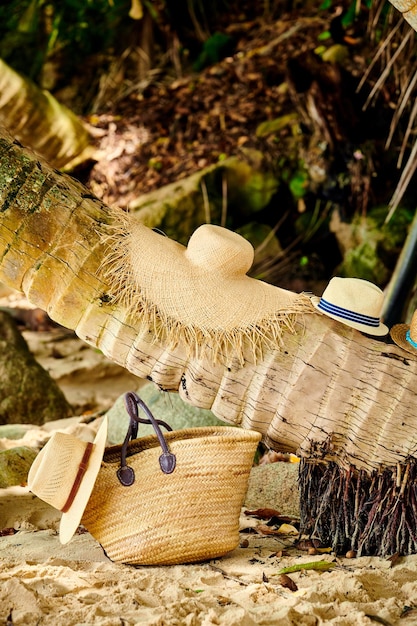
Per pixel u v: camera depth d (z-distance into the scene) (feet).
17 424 19.60
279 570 12.34
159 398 17.04
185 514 12.35
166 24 34.71
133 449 13.01
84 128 30.01
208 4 35.14
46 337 26.96
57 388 20.63
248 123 29.19
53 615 11.01
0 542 13.25
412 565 12.30
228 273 12.64
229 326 12.44
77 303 12.53
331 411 12.51
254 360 12.50
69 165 29.89
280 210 27.89
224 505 12.51
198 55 34.94
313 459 12.67
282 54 30.63
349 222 26.53
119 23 35.53
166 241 12.91
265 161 27.68
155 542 12.30
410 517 12.60
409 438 12.48
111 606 11.18
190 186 27.37
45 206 12.53
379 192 26.21
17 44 35.81
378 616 11.19
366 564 12.51
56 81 35.47
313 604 11.27
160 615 10.92
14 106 27.81
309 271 26.99
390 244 25.53
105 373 24.56
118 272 12.47
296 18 32.73
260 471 15.31
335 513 12.87
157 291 12.47
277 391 12.53
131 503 12.36
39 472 12.26
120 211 12.82
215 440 12.37
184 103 31.19
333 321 12.63
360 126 25.88
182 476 12.33
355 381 12.48
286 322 12.52
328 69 25.75
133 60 35.09
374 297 12.58
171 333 12.42
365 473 12.61
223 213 27.40
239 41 33.58
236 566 12.49
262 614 11.07
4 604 11.12
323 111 25.98
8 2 36.06
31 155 12.73
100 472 12.40
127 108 32.73
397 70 21.63
